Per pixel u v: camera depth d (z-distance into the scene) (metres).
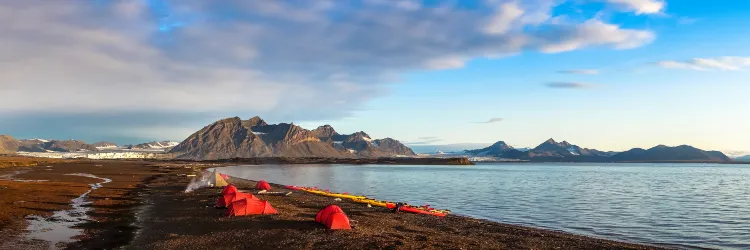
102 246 23.58
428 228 31.03
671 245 28.78
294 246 22.47
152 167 167.50
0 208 34.69
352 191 72.31
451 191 73.06
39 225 28.95
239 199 34.06
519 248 24.19
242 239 24.33
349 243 22.97
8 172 95.88
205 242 23.84
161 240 24.70
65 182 66.06
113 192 52.28
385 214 38.31
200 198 44.69
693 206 51.56
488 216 42.16
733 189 82.38
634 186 90.25
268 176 132.62
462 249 22.75
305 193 59.91
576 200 58.00
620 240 30.30
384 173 163.00
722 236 32.25
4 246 23.09
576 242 26.78
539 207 49.78
